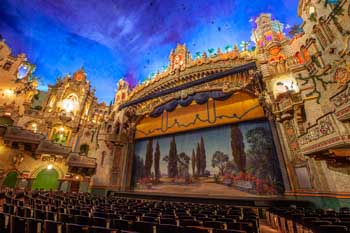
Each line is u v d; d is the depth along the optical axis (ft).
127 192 50.96
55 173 70.13
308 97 31.89
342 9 26.66
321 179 28.53
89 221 13.89
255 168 41.09
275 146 38.24
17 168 62.39
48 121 80.94
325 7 29.68
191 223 14.17
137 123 66.54
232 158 44.93
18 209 17.22
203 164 48.52
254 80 42.93
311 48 33.30
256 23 50.85
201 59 57.82
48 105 88.02
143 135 63.26
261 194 38.24
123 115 63.46
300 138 26.37
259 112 44.65
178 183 50.01
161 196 44.83
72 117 88.69
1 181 58.65
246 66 45.39
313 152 23.48
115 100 75.31
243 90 46.73
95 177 60.49
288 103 33.99
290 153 35.01
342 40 26.37
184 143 54.39
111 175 56.90
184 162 51.72
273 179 38.01
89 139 86.79
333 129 19.39
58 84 95.66
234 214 20.63
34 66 91.66
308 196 30.25
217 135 49.75
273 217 23.79
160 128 60.44
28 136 54.80
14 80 81.20
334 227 11.93
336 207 25.25
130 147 62.75
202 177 47.21
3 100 75.77
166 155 55.93
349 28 25.38
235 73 47.62
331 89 28.22
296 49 38.19
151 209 22.74
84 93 98.02
